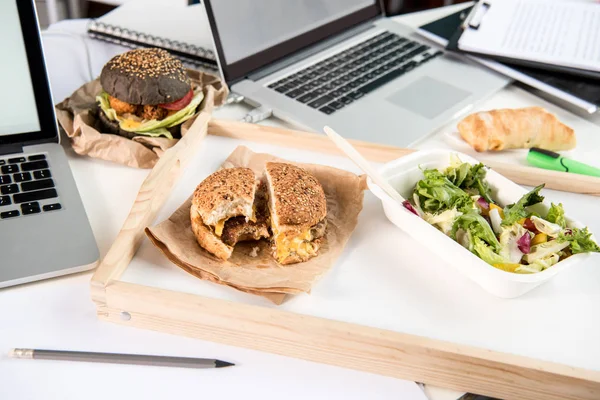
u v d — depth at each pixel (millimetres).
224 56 1175
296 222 821
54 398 694
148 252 835
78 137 1006
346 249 861
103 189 977
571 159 1099
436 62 1324
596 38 1330
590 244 774
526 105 1250
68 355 733
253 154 1000
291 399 708
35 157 962
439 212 842
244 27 1209
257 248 850
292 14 1293
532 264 767
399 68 1290
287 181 853
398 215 848
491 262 775
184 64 1292
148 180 891
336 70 1264
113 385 712
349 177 933
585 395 699
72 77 1246
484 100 1239
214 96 1146
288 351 753
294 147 1042
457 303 787
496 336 746
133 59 1029
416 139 1103
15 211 872
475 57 1320
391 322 757
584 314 779
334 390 723
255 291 764
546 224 795
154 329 779
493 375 709
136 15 1447
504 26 1371
